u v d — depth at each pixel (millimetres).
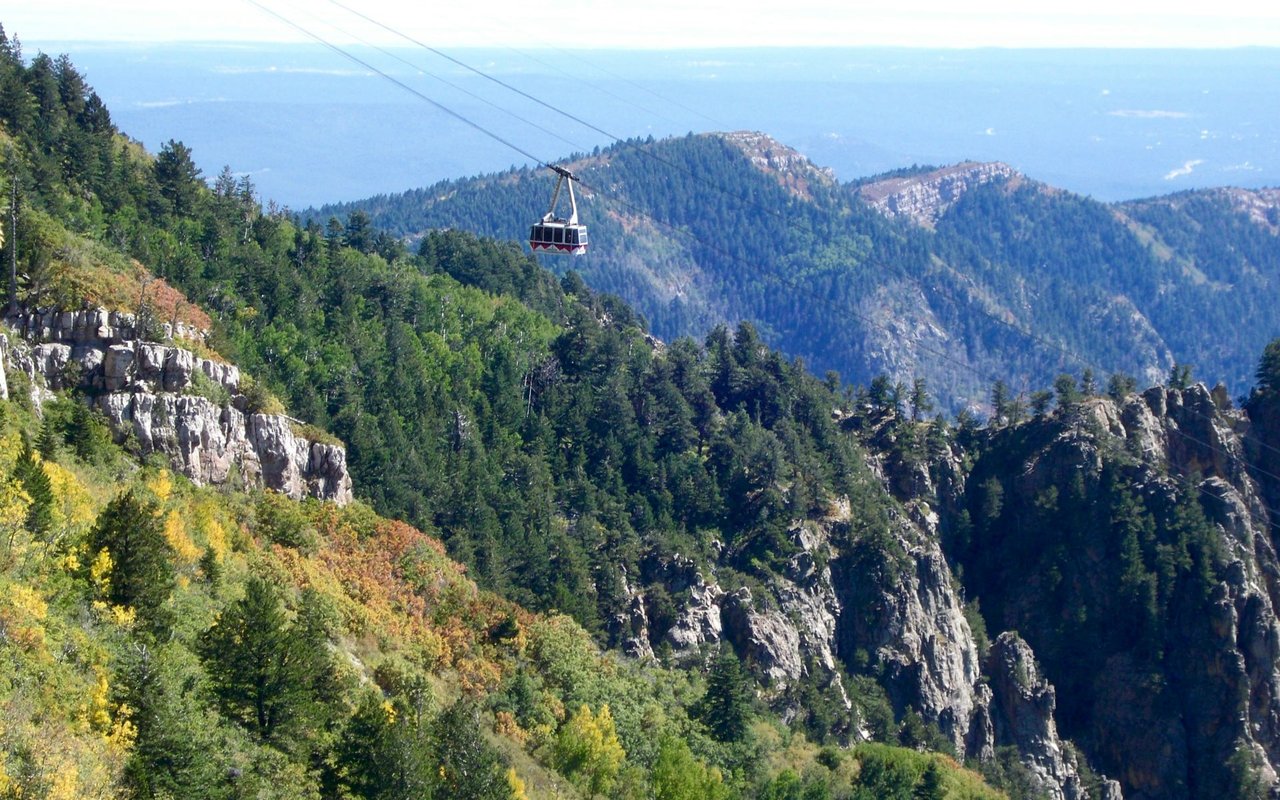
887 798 129500
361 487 155250
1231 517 199500
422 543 125250
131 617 74312
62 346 109875
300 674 74625
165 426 109625
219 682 72875
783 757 133250
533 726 105250
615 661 133000
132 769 61969
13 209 114875
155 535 78438
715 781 107688
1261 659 185750
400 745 72188
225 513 106000
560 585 157125
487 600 123438
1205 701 185375
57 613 70750
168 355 112688
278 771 70375
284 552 105688
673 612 167875
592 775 101500
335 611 98625
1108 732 189000
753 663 167250
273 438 119750
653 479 191375
